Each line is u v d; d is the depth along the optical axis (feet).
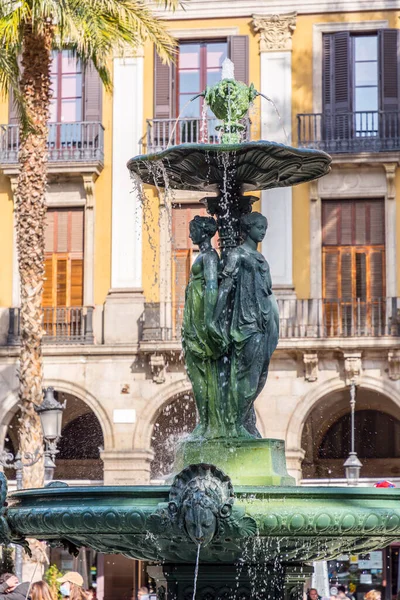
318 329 136.67
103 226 143.95
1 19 92.94
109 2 97.04
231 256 36.70
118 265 142.82
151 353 138.10
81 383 139.95
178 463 35.86
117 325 141.18
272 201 142.51
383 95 141.59
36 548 93.45
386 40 142.10
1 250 145.18
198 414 36.47
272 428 135.74
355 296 140.67
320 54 143.95
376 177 141.49
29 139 101.19
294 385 136.05
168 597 34.53
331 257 141.59
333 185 141.90
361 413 142.51
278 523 30.91
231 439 35.55
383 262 140.87
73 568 131.34
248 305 36.37
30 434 98.32
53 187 144.66
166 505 30.96
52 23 99.86
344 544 33.50
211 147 35.70
